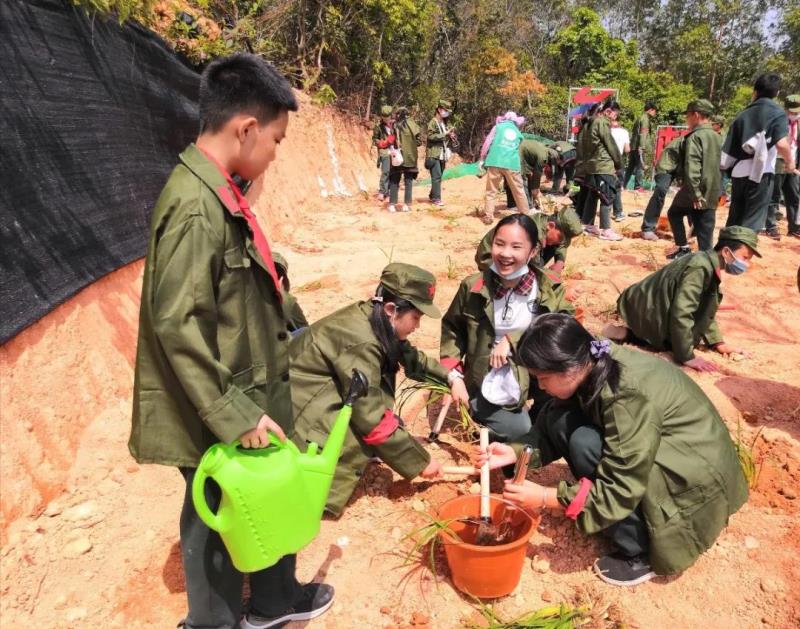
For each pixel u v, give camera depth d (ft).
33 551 9.02
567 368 8.31
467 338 12.84
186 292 5.71
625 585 9.24
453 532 8.70
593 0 119.96
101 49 14.29
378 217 34.81
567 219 17.72
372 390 9.97
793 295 22.48
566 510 8.80
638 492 8.50
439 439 12.93
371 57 52.16
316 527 6.88
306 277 23.13
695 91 93.35
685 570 9.48
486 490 9.25
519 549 8.36
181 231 5.74
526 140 35.94
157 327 5.69
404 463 10.30
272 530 6.40
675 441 8.79
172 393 6.17
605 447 8.82
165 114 17.74
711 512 8.93
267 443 6.24
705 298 16.26
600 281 23.53
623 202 43.09
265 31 43.14
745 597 8.97
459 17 69.56
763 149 23.29
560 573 9.53
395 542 9.98
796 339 18.65
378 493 11.21
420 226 32.73
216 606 7.07
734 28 112.16
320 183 40.37
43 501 9.77
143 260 15.08
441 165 38.75
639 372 8.82
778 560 9.61
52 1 12.44
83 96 13.23
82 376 11.43
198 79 20.99
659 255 27.25
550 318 8.48
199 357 5.74
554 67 90.17
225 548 6.92
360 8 47.60
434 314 9.85
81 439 10.91
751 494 11.19
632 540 9.14
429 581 9.19
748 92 97.14
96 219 13.04
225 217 6.05
